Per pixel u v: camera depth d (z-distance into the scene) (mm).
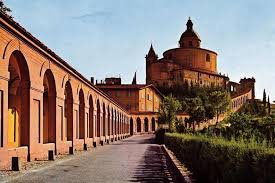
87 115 38750
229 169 8891
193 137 16922
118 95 98688
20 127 20891
